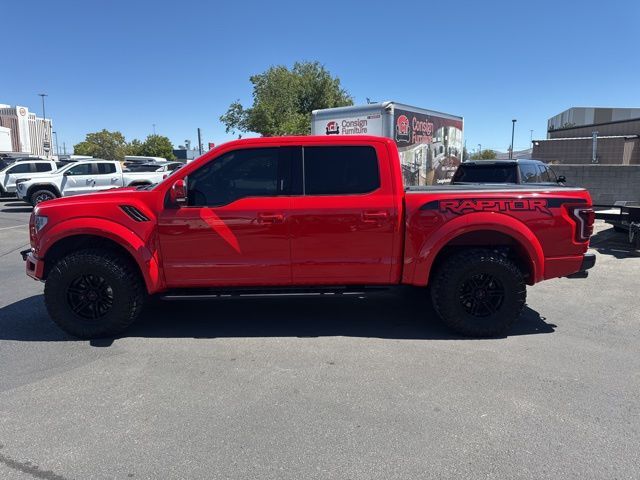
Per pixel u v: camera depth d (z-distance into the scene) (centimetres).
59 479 269
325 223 466
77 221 459
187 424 323
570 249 478
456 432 312
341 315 555
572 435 309
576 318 543
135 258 459
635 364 417
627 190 1418
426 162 1390
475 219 461
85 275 463
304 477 270
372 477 270
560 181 1062
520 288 468
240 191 469
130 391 370
